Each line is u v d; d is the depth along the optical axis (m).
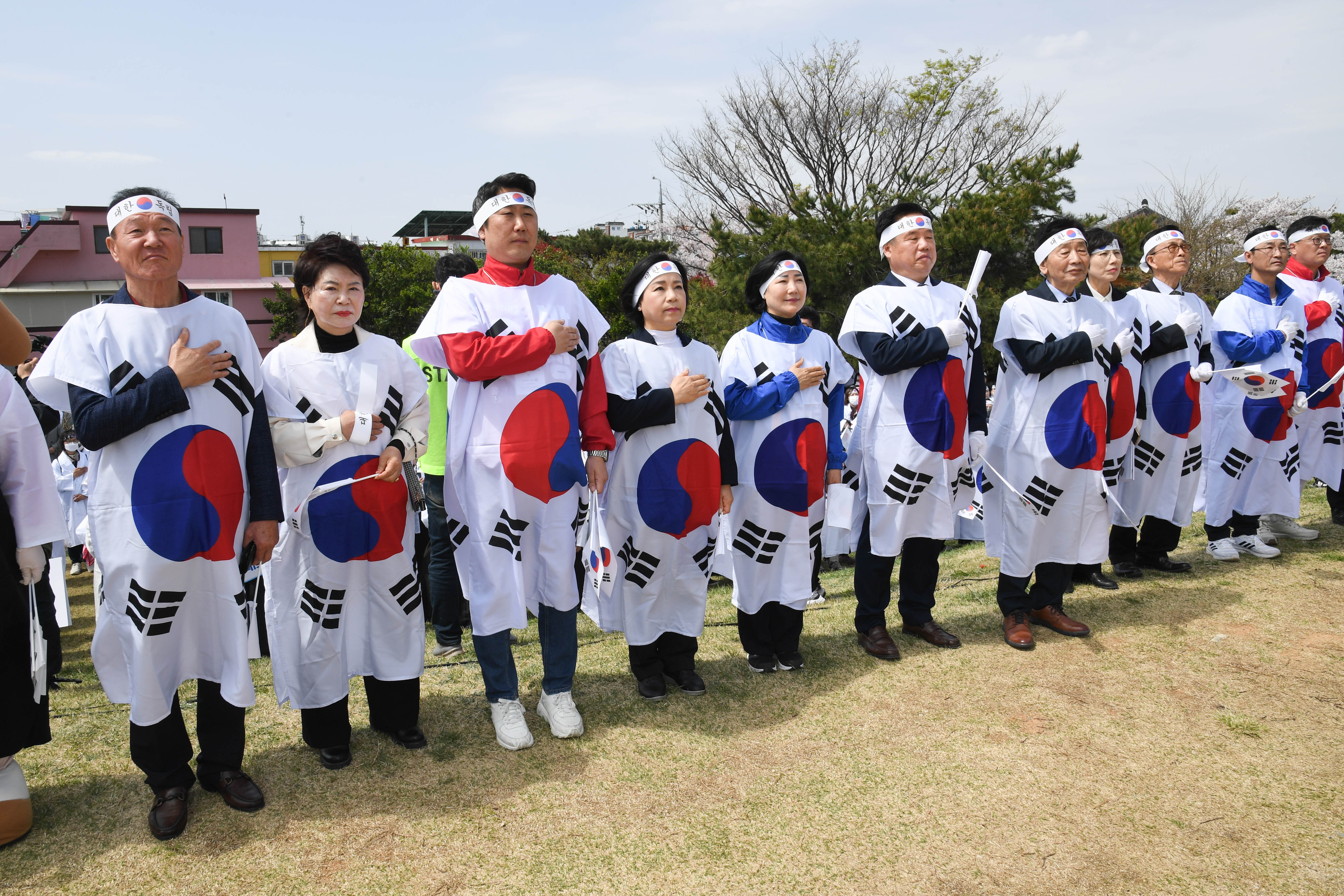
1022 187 14.75
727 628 4.67
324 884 2.43
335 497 2.90
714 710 3.50
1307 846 2.55
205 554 2.63
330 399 2.93
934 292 3.95
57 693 4.09
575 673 3.94
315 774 3.01
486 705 3.58
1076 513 4.09
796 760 3.10
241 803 2.76
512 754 3.15
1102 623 4.27
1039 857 2.54
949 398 3.86
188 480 2.58
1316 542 5.41
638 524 3.52
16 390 2.59
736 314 14.70
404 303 19.81
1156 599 4.55
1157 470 4.86
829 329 14.66
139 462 2.55
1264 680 3.60
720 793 2.89
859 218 15.82
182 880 2.45
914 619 4.16
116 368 2.54
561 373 3.21
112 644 2.64
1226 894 2.36
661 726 3.37
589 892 2.40
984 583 5.12
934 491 3.91
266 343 25.56
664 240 24.34
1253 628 4.11
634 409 3.41
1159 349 4.80
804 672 3.86
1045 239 4.16
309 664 2.94
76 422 2.49
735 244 15.25
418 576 3.19
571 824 2.72
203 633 2.69
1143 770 2.98
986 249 14.21
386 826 2.70
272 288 25.25
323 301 2.89
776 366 3.74
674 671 3.72
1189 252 4.87
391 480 2.95
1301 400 4.92
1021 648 4.00
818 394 3.76
